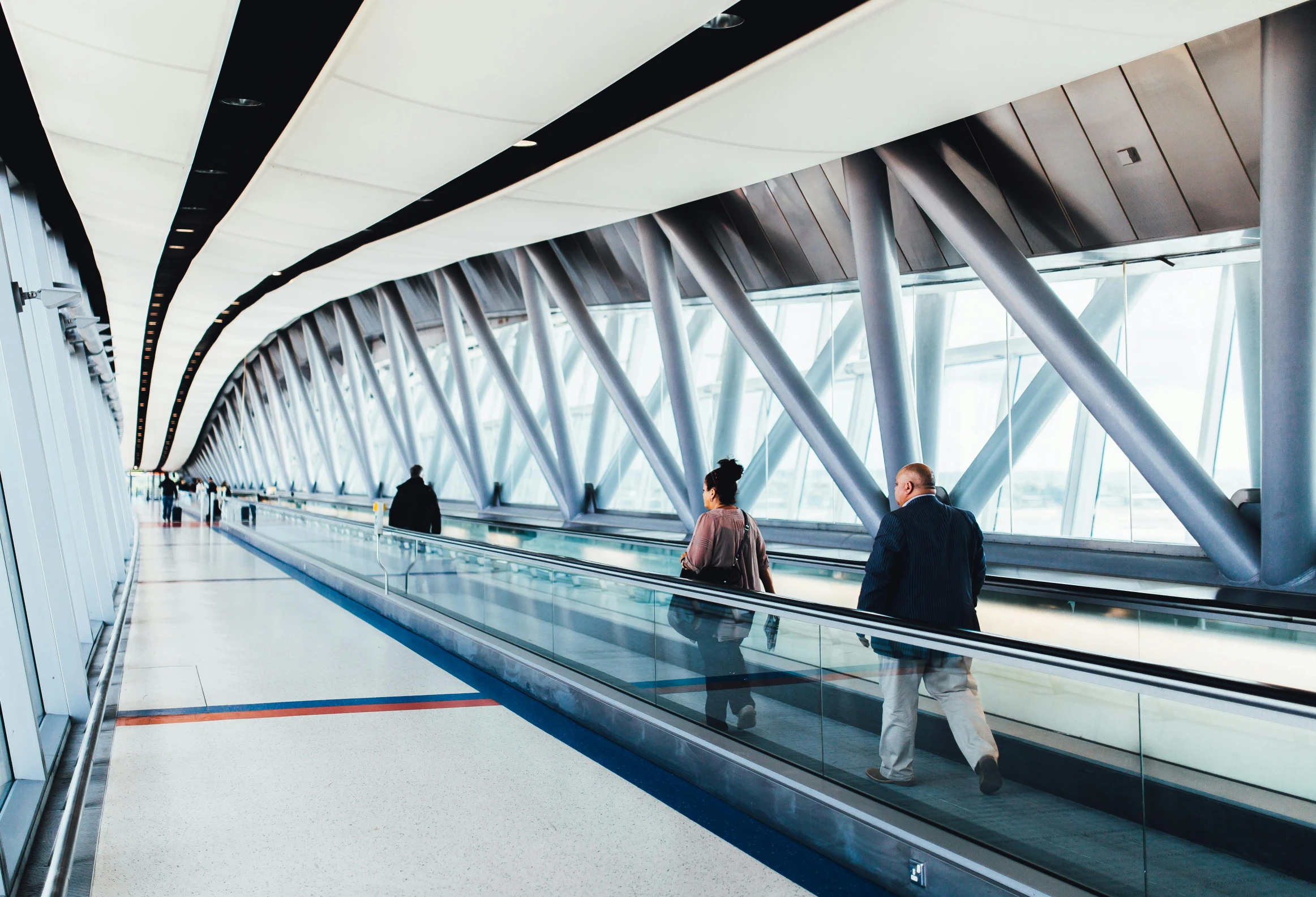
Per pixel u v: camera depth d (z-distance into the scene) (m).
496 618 9.16
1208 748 3.25
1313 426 7.21
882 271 10.65
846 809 4.57
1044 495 10.71
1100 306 10.14
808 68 7.45
